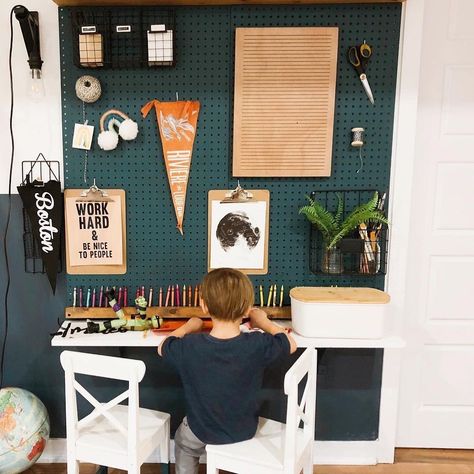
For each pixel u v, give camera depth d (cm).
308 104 177
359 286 191
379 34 176
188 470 163
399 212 186
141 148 183
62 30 176
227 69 179
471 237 198
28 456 178
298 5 175
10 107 182
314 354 162
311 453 165
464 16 185
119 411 178
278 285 191
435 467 204
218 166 184
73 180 184
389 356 198
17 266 191
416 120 189
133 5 173
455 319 205
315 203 176
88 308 188
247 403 152
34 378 200
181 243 188
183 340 151
